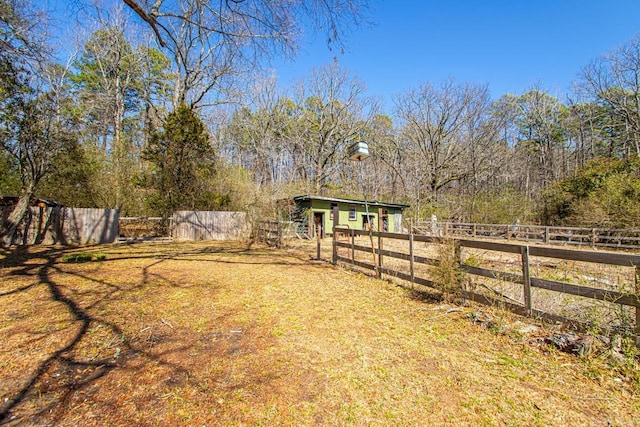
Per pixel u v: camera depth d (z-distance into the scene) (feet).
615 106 70.54
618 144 83.61
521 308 12.14
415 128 90.79
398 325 12.39
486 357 9.65
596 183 54.34
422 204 84.84
